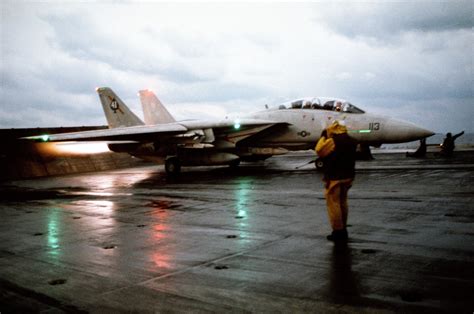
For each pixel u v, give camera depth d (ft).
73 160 81.41
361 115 55.06
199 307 11.76
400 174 46.68
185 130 57.77
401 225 21.16
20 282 14.49
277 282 13.53
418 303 11.45
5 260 17.38
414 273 13.85
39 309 12.05
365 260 15.53
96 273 15.21
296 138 59.11
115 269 15.62
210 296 12.56
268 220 24.11
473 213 23.63
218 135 62.39
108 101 79.66
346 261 15.49
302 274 14.23
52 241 20.72
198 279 14.15
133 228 23.31
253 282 13.64
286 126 59.26
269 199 32.35
